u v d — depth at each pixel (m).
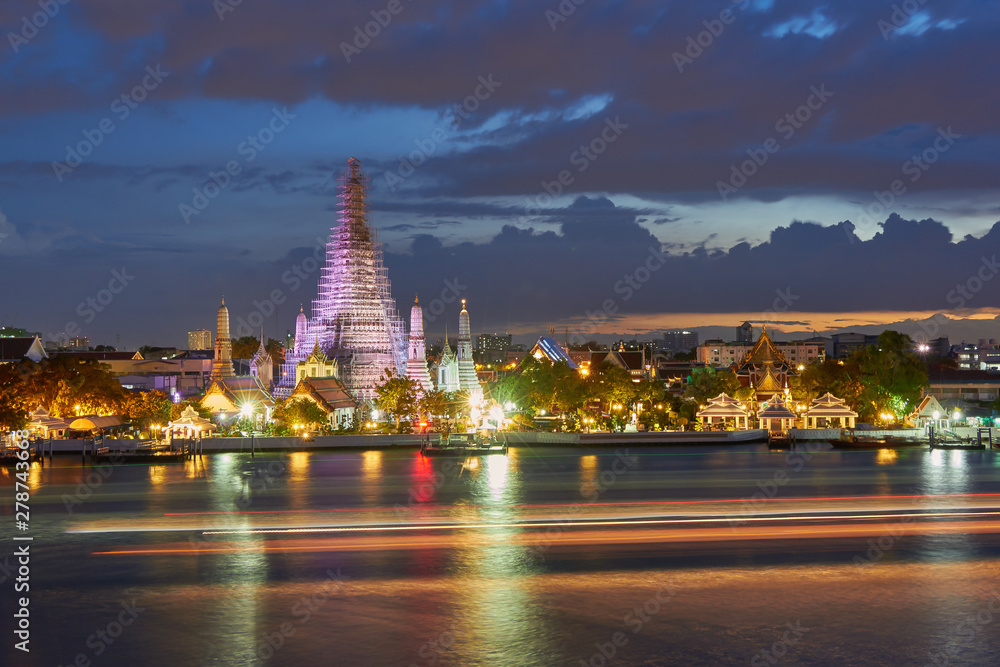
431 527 64.62
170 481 91.38
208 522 67.19
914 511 70.31
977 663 37.38
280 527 65.00
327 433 138.00
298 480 91.44
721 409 139.12
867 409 143.75
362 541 59.69
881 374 139.38
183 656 38.16
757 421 143.38
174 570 51.97
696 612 43.47
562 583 48.50
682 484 86.88
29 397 122.62
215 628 41.53
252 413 150.38
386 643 39.50
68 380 126.81
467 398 160.62
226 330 191.50
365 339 184.00
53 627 41.84
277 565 52.97
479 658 37.81
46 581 49.66
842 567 51.75
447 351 189.00
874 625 41.66
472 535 61.50
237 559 54.59
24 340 188.38
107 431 130.75
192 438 117.94
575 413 165.88
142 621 42.59
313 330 188.38
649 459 110.81
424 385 177.75
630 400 153.50
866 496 78.25
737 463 105.94
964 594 46.28
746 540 59.25
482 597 46.00
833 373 159.12
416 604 44.94
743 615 43.06
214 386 158.00
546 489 83.69
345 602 45.38
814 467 101.06
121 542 59.88
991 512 69.81
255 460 111.75
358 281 186.75
